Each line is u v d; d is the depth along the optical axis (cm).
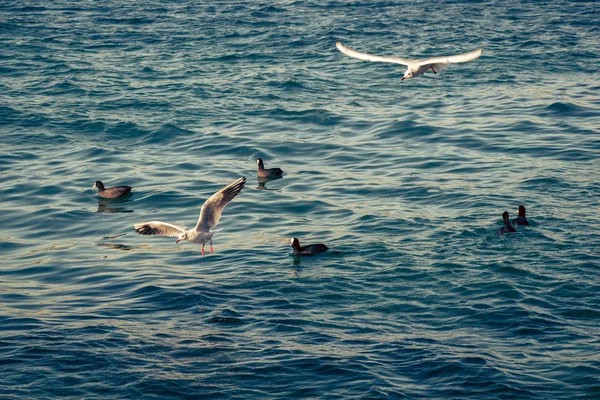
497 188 3080
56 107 4256
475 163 3419
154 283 2327
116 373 1780
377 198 3055
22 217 2950
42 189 3228
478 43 5541
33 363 1822
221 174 3394
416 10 6712
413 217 2812
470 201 2942
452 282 2259
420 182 3206
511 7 6806
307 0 7288
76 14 6662
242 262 2477
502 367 1784
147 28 6156
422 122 4006
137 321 2064
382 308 2123
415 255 2464
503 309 2080
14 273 2447
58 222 2900
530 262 2366
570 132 3803
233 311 2114
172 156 3631
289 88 4619
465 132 3847
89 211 3005
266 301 2178
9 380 1744
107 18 6512
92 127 3972
